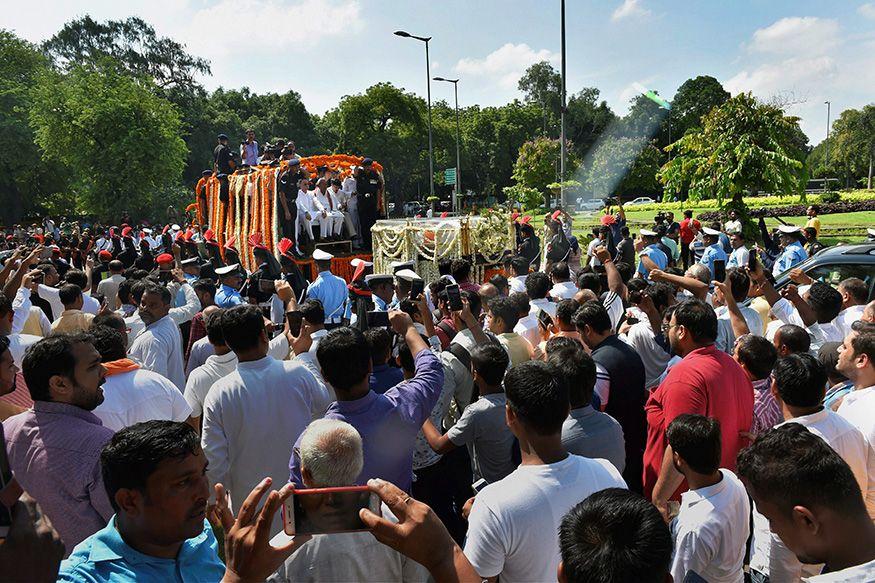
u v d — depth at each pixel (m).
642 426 4.34
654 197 52.47
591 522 1.74
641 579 1.63
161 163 40.47
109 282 9.81
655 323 5.36
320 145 71.75
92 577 2.05
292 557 2.17
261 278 10.24
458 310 4.40
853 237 22.19
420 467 4.21
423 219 13.80
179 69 65.06
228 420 3.52
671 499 3.71
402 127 66.00
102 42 62.91
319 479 2.31
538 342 5.88
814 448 1.98
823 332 5.28
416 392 3.17
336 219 15.09
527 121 72.75
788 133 20.70
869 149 63.62
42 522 1.55
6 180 45.44
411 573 2.26
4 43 49.69
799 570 2.85
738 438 3.65
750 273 5.74
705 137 20.91
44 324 6.44
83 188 40.53
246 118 72.50
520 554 2.46
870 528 1.91
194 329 6.38
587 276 7.09
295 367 3.80
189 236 18.75
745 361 3.99
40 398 2.94
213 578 2.23
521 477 2.56
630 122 37.34
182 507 2.12
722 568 2.79
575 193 37.75
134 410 3.70
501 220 12.63
